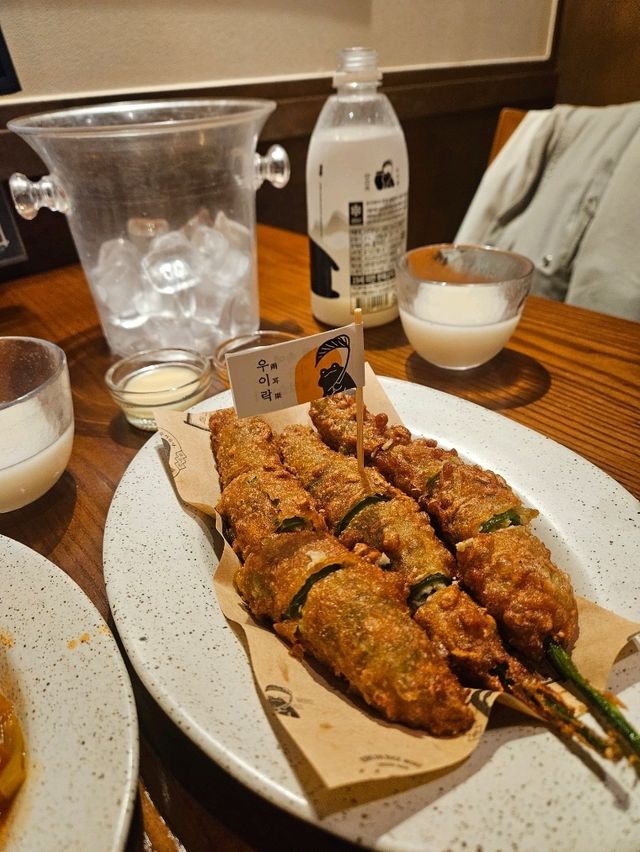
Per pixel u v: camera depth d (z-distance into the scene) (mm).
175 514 315
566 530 295
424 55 899
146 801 227
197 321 520
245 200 505
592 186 715
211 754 202
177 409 412
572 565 280
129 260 488
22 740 214
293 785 192
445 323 451
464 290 469
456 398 402
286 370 302
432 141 988
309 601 251
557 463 338
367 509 311
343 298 518
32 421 337
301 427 385
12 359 381
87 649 233
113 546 290
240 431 361
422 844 177
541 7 1002
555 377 462
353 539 307
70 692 220
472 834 179
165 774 234
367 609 243
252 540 291
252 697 224
